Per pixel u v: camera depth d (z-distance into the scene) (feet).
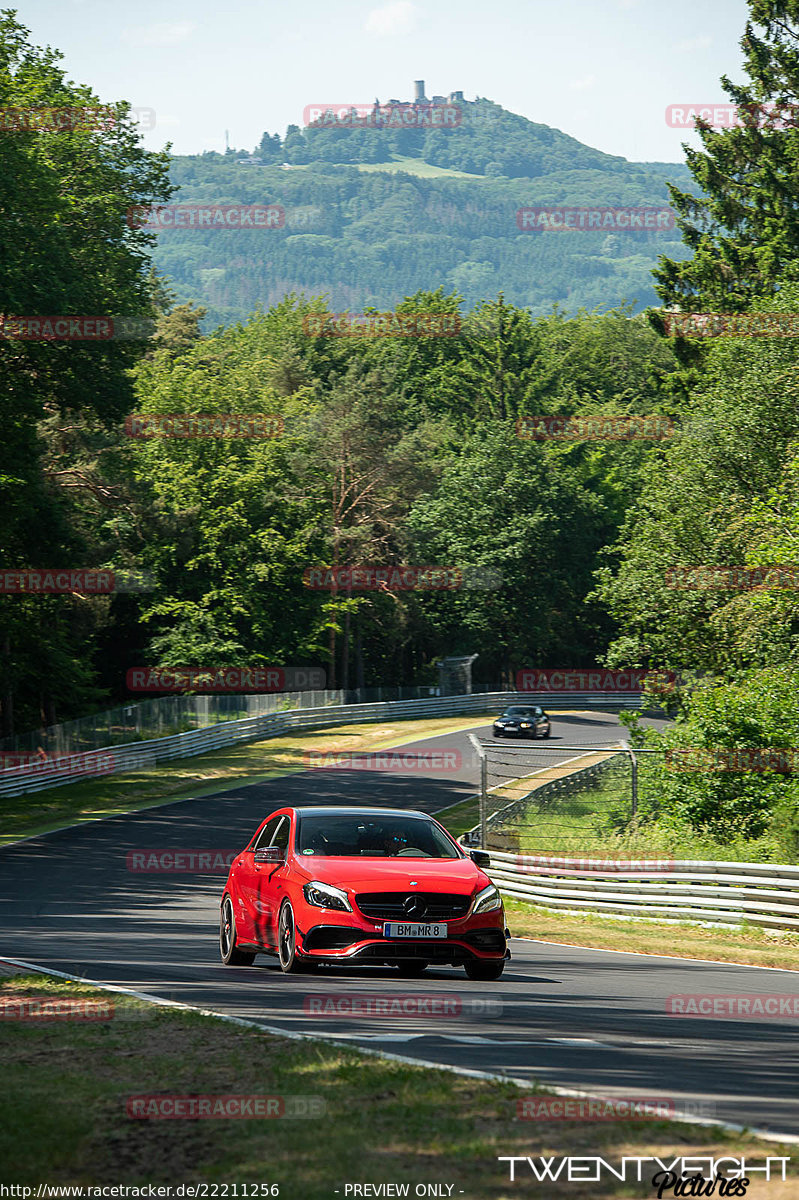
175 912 194.39
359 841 115.65
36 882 233.76
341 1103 56.24
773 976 125.49
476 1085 59.82
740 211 538.06
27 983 98.37
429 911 105.40
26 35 375.45
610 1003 98.07
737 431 366.84
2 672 456.86
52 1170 46.83
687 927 180.86
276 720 582.35
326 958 104.01
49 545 432.25
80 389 362.33
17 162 330.34
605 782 319.06
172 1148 49.52
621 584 379.76
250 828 341.82
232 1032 74.13
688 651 368.27
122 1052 68.33
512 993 100.73
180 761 492.54
